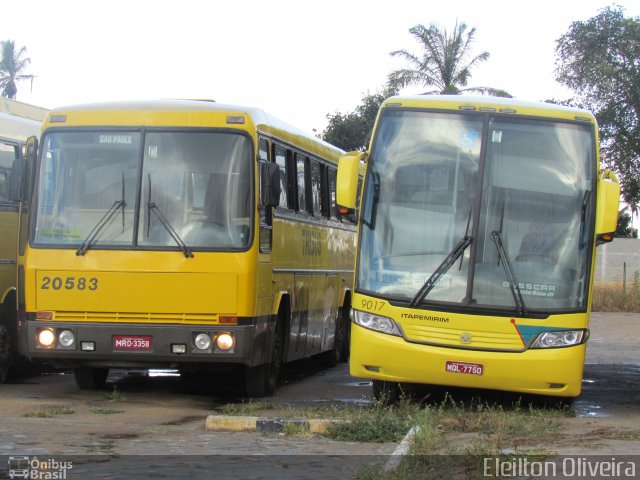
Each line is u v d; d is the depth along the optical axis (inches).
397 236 489.1
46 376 666.2
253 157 514.9
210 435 405.1
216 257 503.2
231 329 500.1
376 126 505.0
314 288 670.5
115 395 523.2
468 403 530.3
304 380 673.0
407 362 476.1
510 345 472.1
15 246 593.3
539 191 487.8
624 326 1201.4
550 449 367.9
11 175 518.9
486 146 491.8
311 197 663.1
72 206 513.3
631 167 1681.8
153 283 502.0
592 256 484.1
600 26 1696.6
